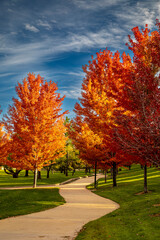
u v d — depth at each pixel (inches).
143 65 393.1
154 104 308.3
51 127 869.8
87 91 824.3
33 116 828.0
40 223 380.8
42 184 1381.6
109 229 326.0
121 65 512.4
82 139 922.7
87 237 290.7
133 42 474.9
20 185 1326.3
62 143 898.7
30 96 859.4
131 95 353.7
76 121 952.3
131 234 291.3
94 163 1001.5
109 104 772.0
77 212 486.6
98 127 794.2
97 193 843.4
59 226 355.9
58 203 621.6
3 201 674.2
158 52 378.6
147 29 483.5
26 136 821.2
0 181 1567.4
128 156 519.5
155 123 281.1
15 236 293.3
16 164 861.8
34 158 839.7
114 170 950.4
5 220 416.5
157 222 332.5
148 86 349.4
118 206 567.5
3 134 1047.0
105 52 807.7
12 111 842.2
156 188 779.4
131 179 1235.9
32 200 687.1
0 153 961.5
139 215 400.5
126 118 333.1
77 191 935.7
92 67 835.4
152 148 304.3
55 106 902.4
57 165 2054.6
